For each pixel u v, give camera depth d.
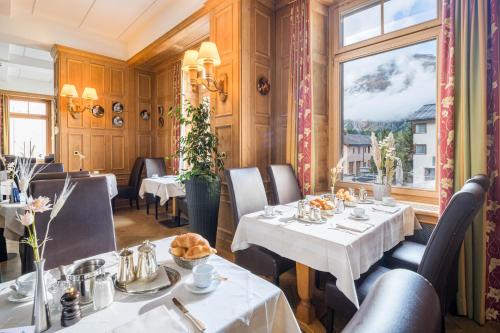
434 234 1.20
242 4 3.02
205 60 2.80
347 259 1.40
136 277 0.99
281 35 3.38
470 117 1.94
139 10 4.27
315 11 3.03
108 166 5.37
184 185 3.43
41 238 1.38
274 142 3.45
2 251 2.97
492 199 1.90
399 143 2.66
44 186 1.45
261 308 0.88
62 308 0.79
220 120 3.28
